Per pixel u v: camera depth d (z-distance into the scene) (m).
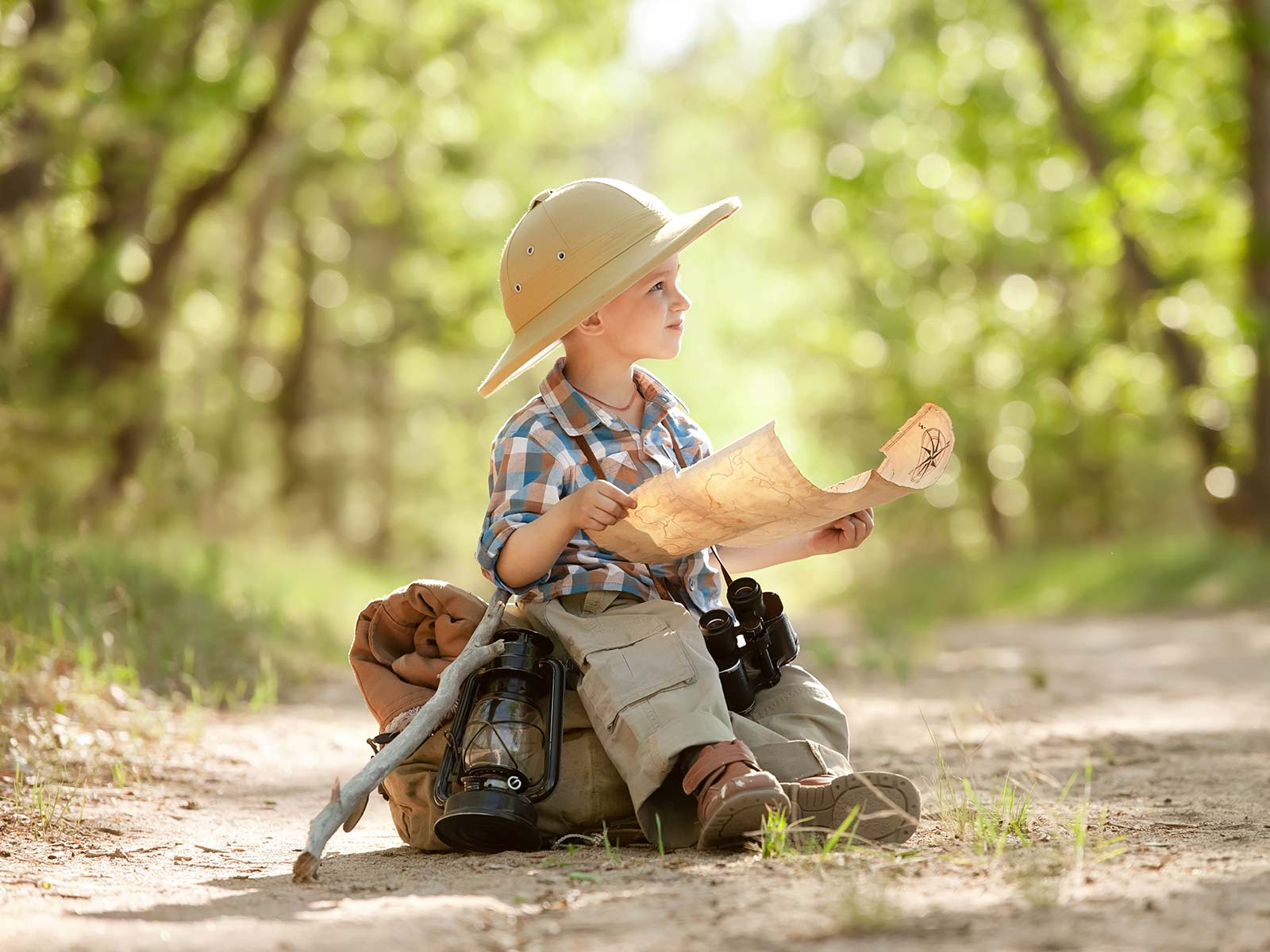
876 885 2.84
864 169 25.02
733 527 3.50
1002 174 23.53
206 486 16.34
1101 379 27.12
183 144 16.64
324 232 27.31
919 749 5.95
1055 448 33.81
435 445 35.34
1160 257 22.06
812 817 3.42
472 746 3.53
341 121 21.52
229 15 16.86
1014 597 21.78
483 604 3.79
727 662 3.77
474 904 2.81
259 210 24.08
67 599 8.11
